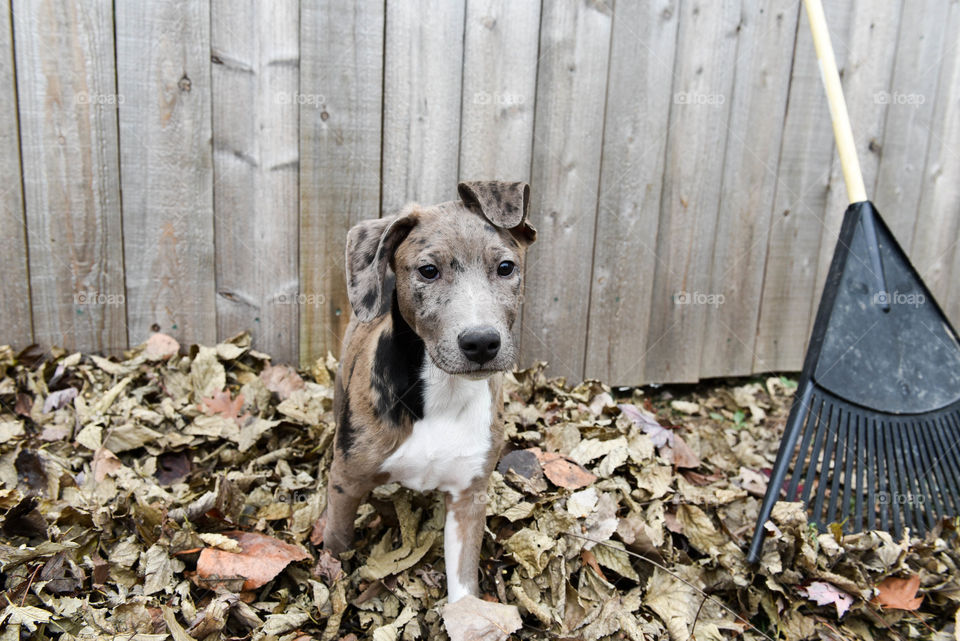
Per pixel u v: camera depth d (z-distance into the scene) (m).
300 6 1.33
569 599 1.06
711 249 1.59
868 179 1.67
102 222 1.35
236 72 1.34
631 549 1.14
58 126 1.30
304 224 1.42
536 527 1.13
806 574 1.14
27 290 1.34
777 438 1.52
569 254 1.51
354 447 1.02
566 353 1.55
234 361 1.42
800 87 1.57
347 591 1.05
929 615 1.15
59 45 1.27
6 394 1.26
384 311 1.06
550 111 1.45
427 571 1.09
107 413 1.26
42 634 0.90
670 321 1.60
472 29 1.39
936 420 1.29
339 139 1.39
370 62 1.37
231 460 1.24
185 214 1.38
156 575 0.99
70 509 1.03
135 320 1.40
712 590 1.12
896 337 1.30
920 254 1.75
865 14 1.58
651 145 1.51
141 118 1.33
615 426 1.40
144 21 1.29
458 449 1.02
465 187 0.98
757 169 1.58
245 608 0.98
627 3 1.44
